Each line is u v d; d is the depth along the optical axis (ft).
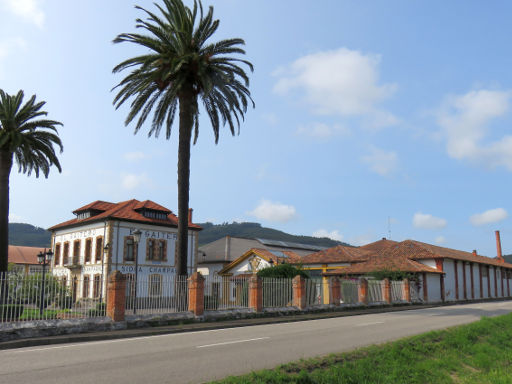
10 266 134.72
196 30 79.92
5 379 25.76
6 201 91.71
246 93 85.76
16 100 96.94
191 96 81.20
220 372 27.78
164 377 26.27
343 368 28.66
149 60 74.74
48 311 52.60
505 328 55.98
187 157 79.20
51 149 102.89
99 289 56.44
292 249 211.41
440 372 32.27
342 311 87.30
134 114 81.15
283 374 26.14
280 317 73.20
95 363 30.71
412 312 88.07
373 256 140.56
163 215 155.94
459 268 143.13
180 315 61.52
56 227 164.04
